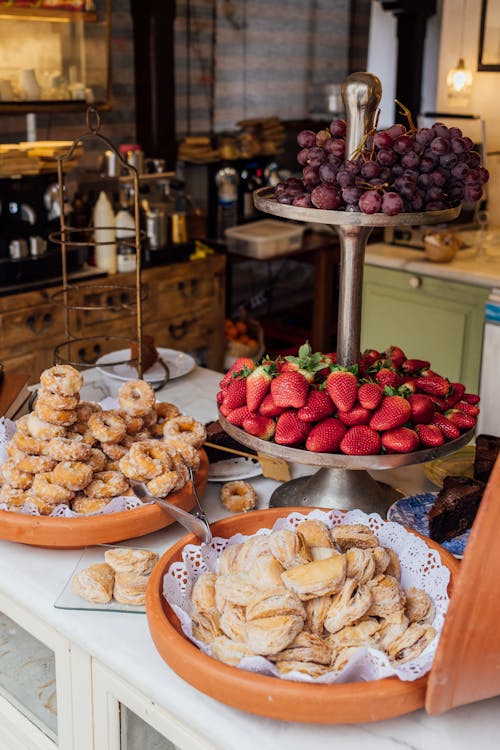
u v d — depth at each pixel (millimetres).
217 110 5488
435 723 1054
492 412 3449
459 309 3531
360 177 1352
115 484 1444
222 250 4637
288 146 6020
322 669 1031
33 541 1385
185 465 1516
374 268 3803
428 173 1372
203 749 1091
